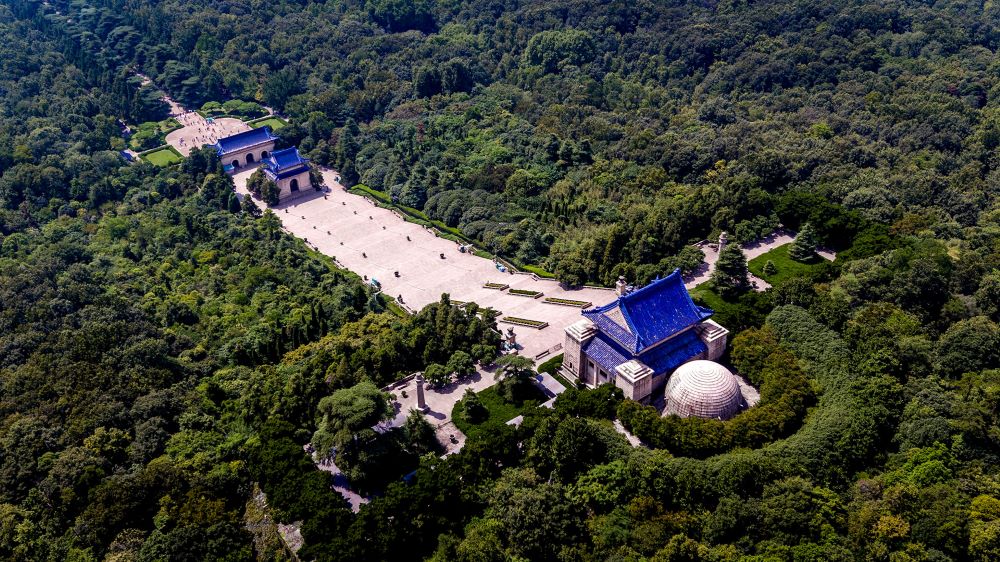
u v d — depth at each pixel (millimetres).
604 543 129875
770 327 177000
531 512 129750
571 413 157875
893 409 149500
